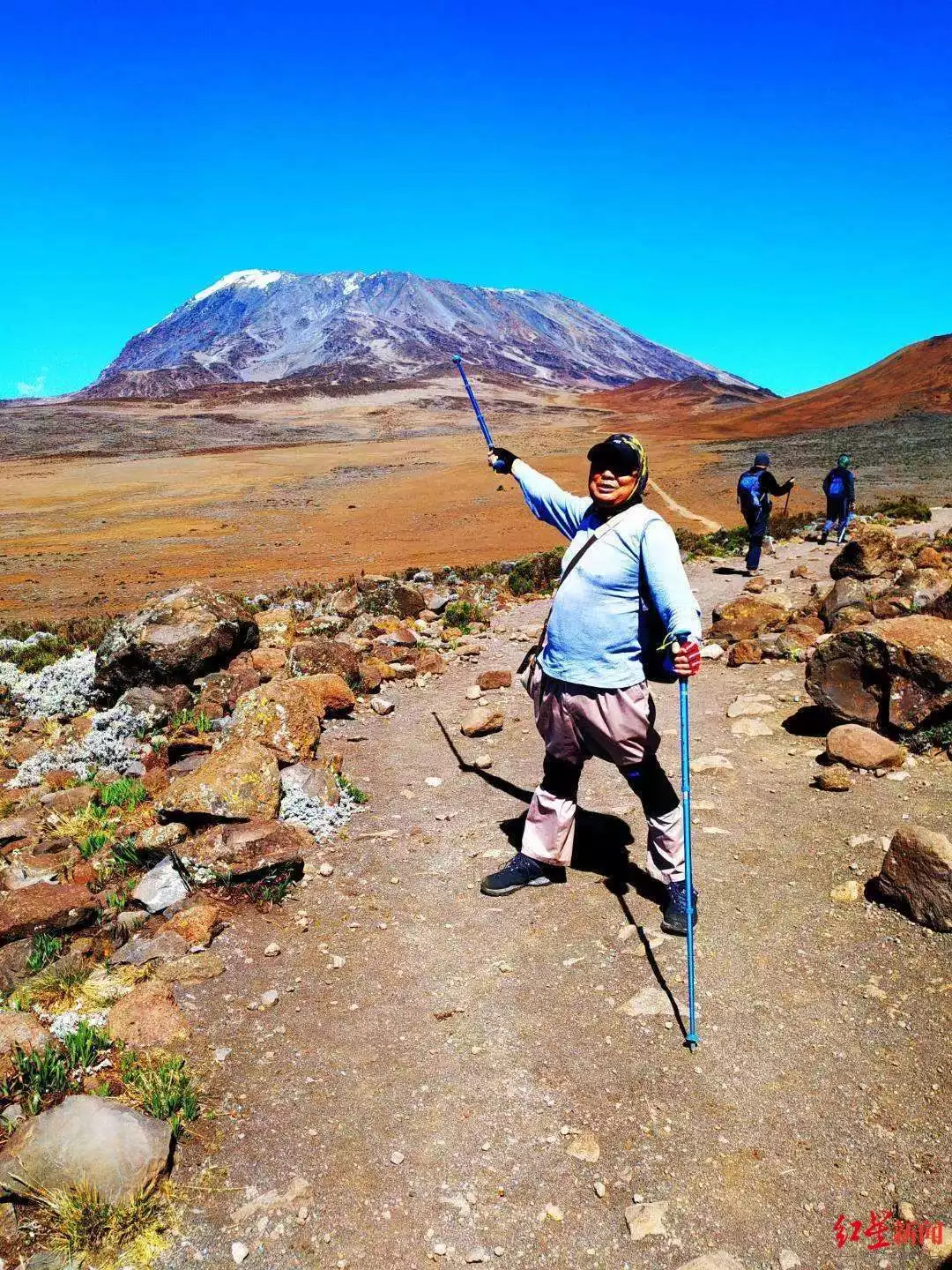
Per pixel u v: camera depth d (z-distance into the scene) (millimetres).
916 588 7656
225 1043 3070
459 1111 2738
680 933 3537
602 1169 2504
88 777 5805
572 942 3576
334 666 7328
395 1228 2352
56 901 3824
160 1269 2238
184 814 4453
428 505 35406
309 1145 2619
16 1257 2271
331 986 3389
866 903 3666
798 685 6586
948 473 33031
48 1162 2398
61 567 24344
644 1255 2254
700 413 144375
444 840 4574
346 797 5000
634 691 3385
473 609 10312
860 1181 2420
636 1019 3104
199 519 35594
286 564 22312
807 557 13922
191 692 7242
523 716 6570
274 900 3994
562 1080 2848
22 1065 2836
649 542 3244
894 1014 3023
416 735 6289
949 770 4785
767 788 4875
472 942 3635
